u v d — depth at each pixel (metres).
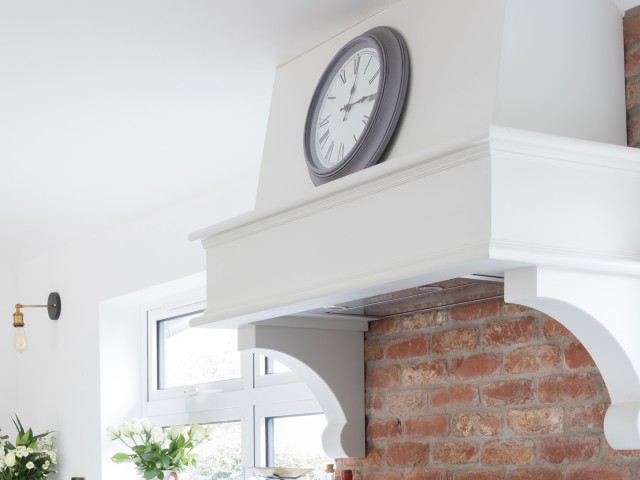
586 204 2.05
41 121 3.48
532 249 1.95
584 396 2.36
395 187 2.15
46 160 3.91
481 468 2.63
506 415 2.57
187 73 3.04
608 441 2.16
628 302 2.10
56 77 3.09
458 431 2.72
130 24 2.73
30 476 4.87
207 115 3.39
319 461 3.76
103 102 3.30
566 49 2.24
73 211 4.58
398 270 2.10
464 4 2.29
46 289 5.32
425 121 2.31
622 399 2.13
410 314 2.94
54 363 5.20
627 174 2.13
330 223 2.34
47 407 5.23
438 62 2.32
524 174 1.98
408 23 2.47
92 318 4.88
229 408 4.28
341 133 2.55
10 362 5.52
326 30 2.73
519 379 2.54
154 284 4.39
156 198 4.25
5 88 3.18
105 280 4.78
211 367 4.48
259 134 3.53
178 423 4.61
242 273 2.67
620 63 2.33
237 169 3.84
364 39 2.51
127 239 4.62
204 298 4.47
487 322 2.67
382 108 2.40
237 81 3.10
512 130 1.95
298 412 3.86
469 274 2.12
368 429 3.05
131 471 4.78
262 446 4.06
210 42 2.83
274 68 2.99
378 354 3.05
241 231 2.67
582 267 2.01
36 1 2.60
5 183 4.20
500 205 1.94
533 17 2.21
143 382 4.88
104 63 2.98
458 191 2.00
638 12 2.33
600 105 2.27
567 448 2.38
